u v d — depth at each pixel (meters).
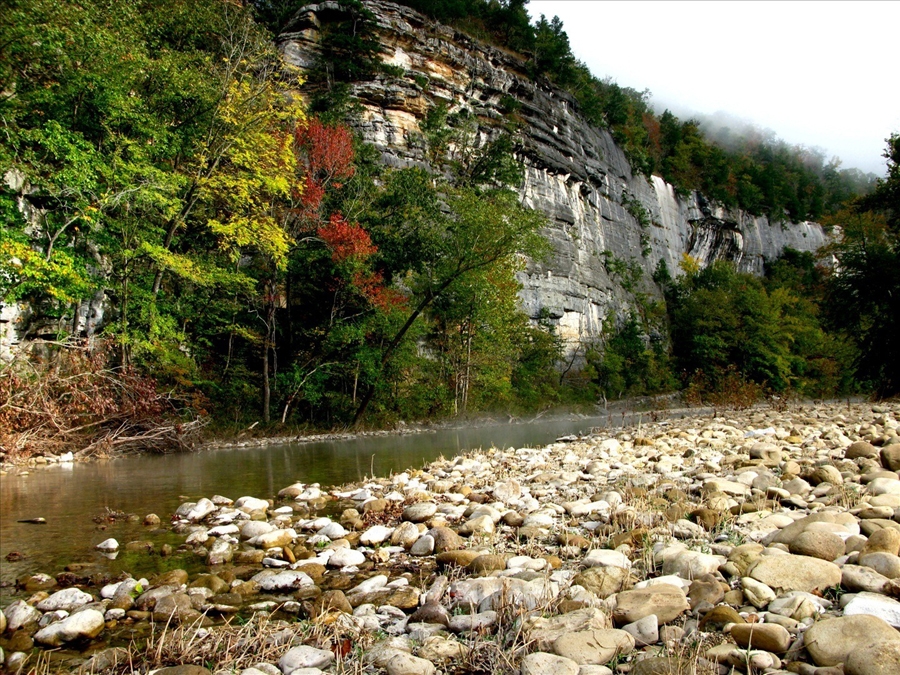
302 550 5.31
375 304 24.34
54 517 6.86
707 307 57.75
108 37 15.03
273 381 23.08
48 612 3.82
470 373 31.42
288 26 45.78
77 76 14.97
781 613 3.28
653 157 89.19
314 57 44.72
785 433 12.30
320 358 24.19
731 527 5.14
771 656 2.78
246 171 19.98
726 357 51.88
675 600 3.47
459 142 46.97
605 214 66.44
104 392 13.90
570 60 71.56
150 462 12.77
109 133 16.27
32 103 14.88
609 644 2.99
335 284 24.95
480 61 53.12
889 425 12.48
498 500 7.34
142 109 17.09
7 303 13.42
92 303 16.61
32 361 13.71
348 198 25.41
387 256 27.16
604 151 70.69
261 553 5.20
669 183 88.56
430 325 29.86
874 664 2.44
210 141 18.59
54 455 12.53
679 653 2.84
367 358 23.73
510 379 36.66
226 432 18.81
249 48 20.09
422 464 12.03
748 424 16.28
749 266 95.94
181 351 19.30
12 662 3.16
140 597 4.09
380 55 46.22
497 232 23.19
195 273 17.61
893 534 3.95
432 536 5.40
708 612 3.35
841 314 34.62
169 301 19.28
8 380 12.05
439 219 27.88
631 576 4.15
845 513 4.76
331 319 24.38
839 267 35.12
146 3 18.70
